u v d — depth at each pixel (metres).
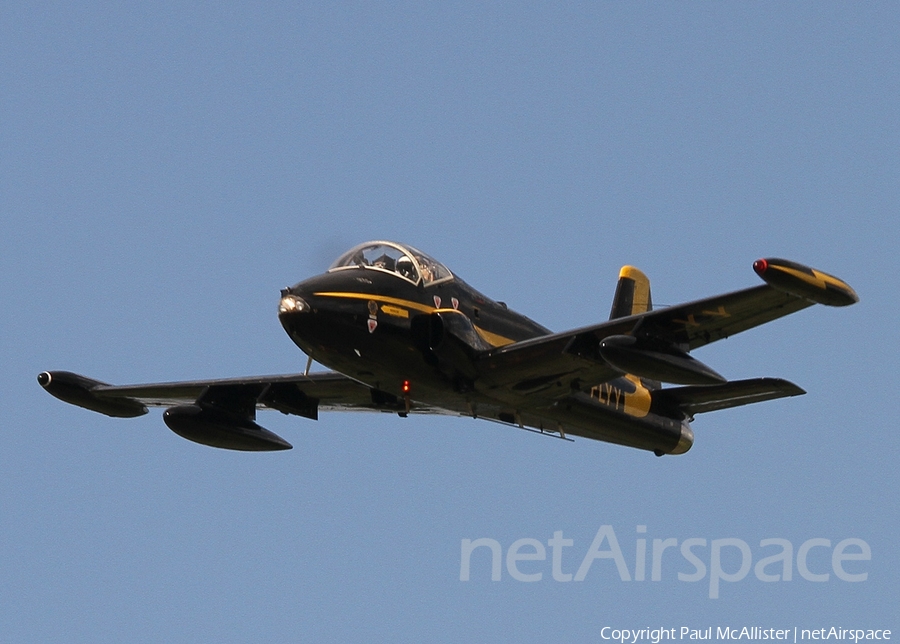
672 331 75.50
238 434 89.19
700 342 76.38
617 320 75.69
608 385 88.31
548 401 83.69
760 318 73.44
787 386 87.62
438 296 78.75
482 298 82.31
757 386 88.50
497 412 85.19
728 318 73.62
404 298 77.00
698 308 72.81
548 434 90.31
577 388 81.56
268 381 88.88
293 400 90.38
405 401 81.38
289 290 75.12
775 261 66.44
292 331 75.12
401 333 76.75
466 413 85.94
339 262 78.81
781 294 70.75
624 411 89.75
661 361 74.19
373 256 78.50
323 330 74.88
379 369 78.12
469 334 78.50
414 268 78.19
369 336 75.88
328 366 78.19
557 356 77.56
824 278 67.31
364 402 90.38
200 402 89.50
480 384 80.38
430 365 78.38
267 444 89.75
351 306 75.19
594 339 76.75
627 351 73.88
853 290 68.44
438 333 77.69
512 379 80.00
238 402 90.56
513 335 83.06
